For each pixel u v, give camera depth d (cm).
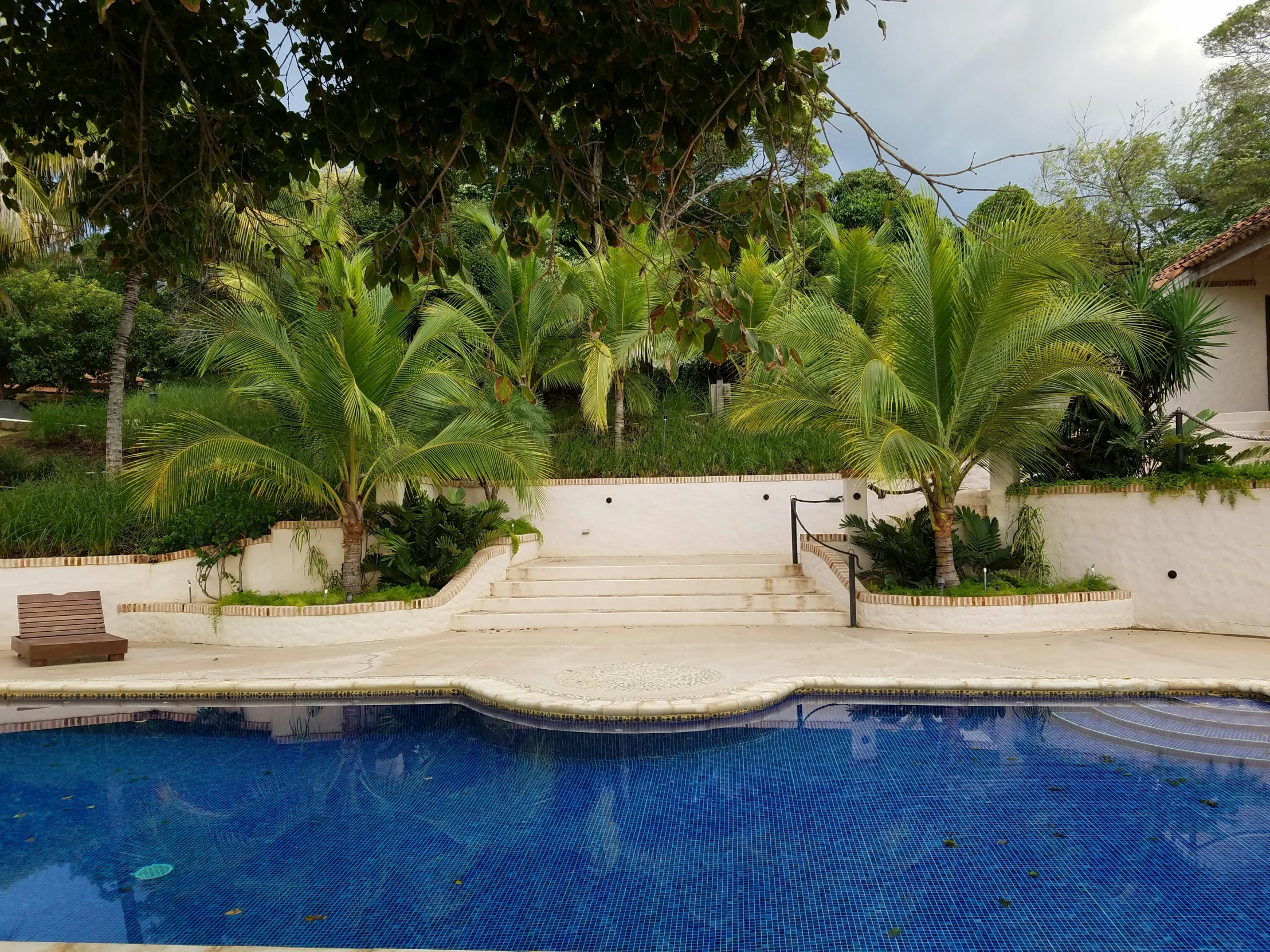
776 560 1338
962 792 518
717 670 809
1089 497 1044
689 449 1580
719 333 284
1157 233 2316
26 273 1819
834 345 987
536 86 320
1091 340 951
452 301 1577
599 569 1259
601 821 493
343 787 567
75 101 402
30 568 1077
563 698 704
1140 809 481
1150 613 988
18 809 535
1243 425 1385
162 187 402
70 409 1739
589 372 1370
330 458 1120
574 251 1823
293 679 807
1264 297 1562
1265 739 594
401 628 1076
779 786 540
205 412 1677
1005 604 980
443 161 329
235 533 1173
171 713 772
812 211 345
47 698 798
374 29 267
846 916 373
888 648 902
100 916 388
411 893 407
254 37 381
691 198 332
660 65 296
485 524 1270
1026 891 391
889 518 1315
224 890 414
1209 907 372
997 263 929
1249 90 2352
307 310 1089
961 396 990
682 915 379
